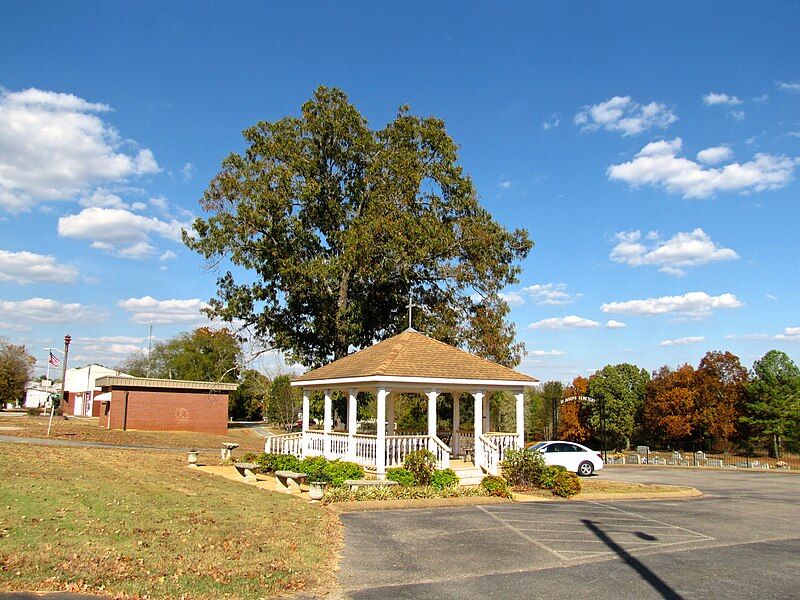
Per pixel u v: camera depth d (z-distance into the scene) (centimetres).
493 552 1124
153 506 1343
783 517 1625
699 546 1216
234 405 8338
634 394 7300
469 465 2125
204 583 853
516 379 2162
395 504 1609
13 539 978
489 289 4066
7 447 2445
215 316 3972
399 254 3603
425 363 2083
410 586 905
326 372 2400
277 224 3672
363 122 3938
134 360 9519
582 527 1377
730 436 6462
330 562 1020
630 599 858
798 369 6338
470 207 4003
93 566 881
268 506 1472
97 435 3825
